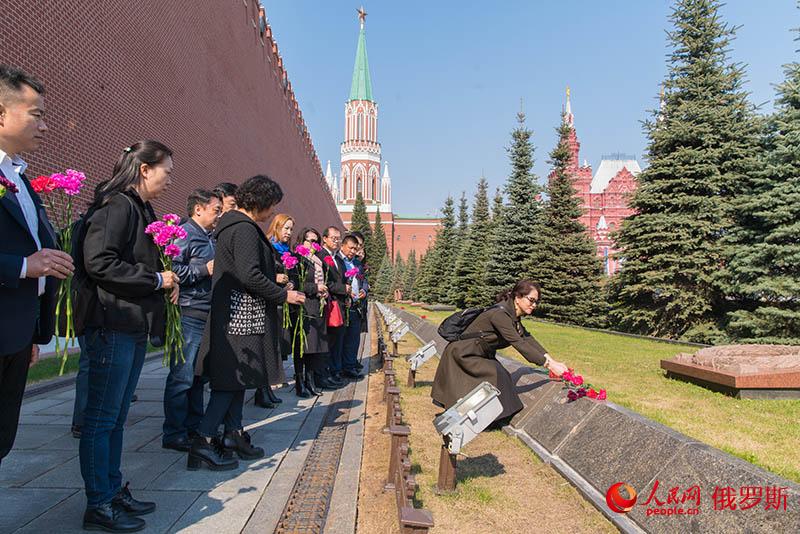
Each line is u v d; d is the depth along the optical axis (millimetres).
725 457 2744
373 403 6176
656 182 16578
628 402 5379
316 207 41688
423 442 4566
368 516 3152
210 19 16969
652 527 2814
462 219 42938
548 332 15023
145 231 3029
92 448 2811
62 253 2301
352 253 8305
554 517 3135
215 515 3045
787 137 12672
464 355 4801
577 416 4145
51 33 8953
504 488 3564
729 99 16625
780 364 5922
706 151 16094
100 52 10547
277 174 26609
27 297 2289
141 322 2918
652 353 9719
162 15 13477
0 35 7742
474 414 3410
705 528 2566
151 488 3461
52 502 3211
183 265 4336
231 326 3789
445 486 3473
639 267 16703
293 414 5629
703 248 15898
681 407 5238
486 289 27875
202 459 3807
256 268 3773
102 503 2818
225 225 3865
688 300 16016
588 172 58531
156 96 13125
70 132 9523
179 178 14562
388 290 69875
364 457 4230
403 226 93875
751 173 13570
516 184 28156
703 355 6492
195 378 4684
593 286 22531
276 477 3695
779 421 4715
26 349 2393
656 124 17062
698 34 16734
